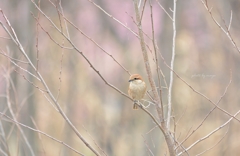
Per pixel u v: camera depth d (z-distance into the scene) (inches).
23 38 655.1
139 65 844.0
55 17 795.4
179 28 711.7
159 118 267.7
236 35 684.7
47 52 845.8
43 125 758.5
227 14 684.7
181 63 778.2
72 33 835.4
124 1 832.9
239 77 660.1
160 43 658.2
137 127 802.2
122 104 837.8
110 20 832.9
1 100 557.0
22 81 653.9
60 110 255.9
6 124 470.9
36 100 705.6
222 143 575.5
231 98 630.5
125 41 861.8
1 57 506.6
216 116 609.9
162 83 615.5
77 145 778.8
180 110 647.8
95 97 861.2
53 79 858.1
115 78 864.9
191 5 804.6
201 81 687.7
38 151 637.3
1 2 720.3
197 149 584.1
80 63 866.1
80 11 850.8
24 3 693.3
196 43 801.6
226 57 692.1
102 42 863.7
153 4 746.2
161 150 631.8
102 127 800.3
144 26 748.0
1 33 671.8
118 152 786.2
